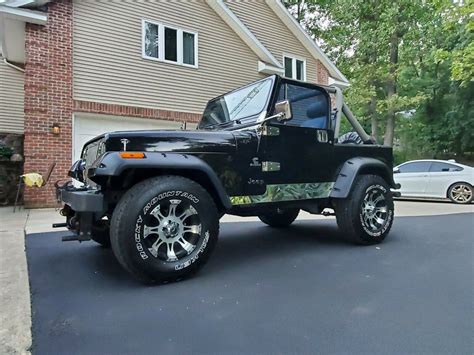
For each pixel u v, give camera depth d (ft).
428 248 11.94
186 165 8.64
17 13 21.07
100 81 24.95
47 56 22.72
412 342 5.68
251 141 10.11
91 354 5.40
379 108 53.57
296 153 11.05
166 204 8.50
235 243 12.96
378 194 12.75
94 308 7.10
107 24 25.38
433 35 52.31
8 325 6.38
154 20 27.73
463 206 26.13
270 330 6.13
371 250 11.73
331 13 57.16
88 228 9.18
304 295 7.72
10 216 18.99
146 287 8.27
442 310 6.87
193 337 5.90
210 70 30.91
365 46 52.44
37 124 22.33
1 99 32.53
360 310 6.91
